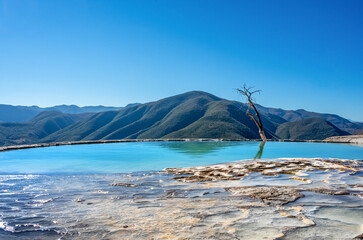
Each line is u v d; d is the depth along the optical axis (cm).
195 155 1087
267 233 221
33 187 438
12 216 281
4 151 1137
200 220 256
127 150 1253
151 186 435
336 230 226
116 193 387
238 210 286
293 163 666
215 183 448
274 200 325
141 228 239
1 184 464
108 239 217
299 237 212
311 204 305
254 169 583
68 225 252
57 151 1194
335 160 724
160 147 1395
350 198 329
